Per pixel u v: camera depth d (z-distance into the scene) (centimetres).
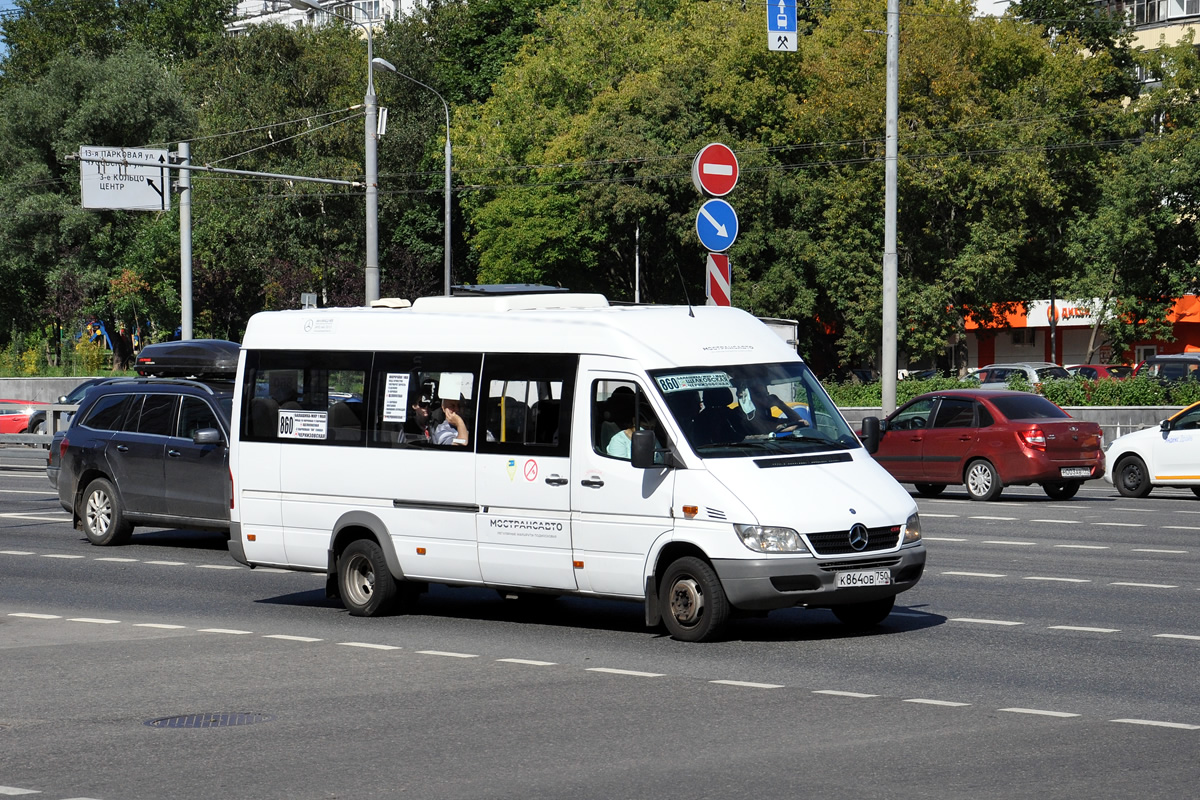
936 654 1196
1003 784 769
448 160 5644
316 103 7981
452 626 1398
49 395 6084
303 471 1503
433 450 1414
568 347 1341
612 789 770
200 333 7525
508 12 8575
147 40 9869
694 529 1243
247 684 1106
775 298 6291
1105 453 2884
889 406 3644
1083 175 6194
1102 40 7575
